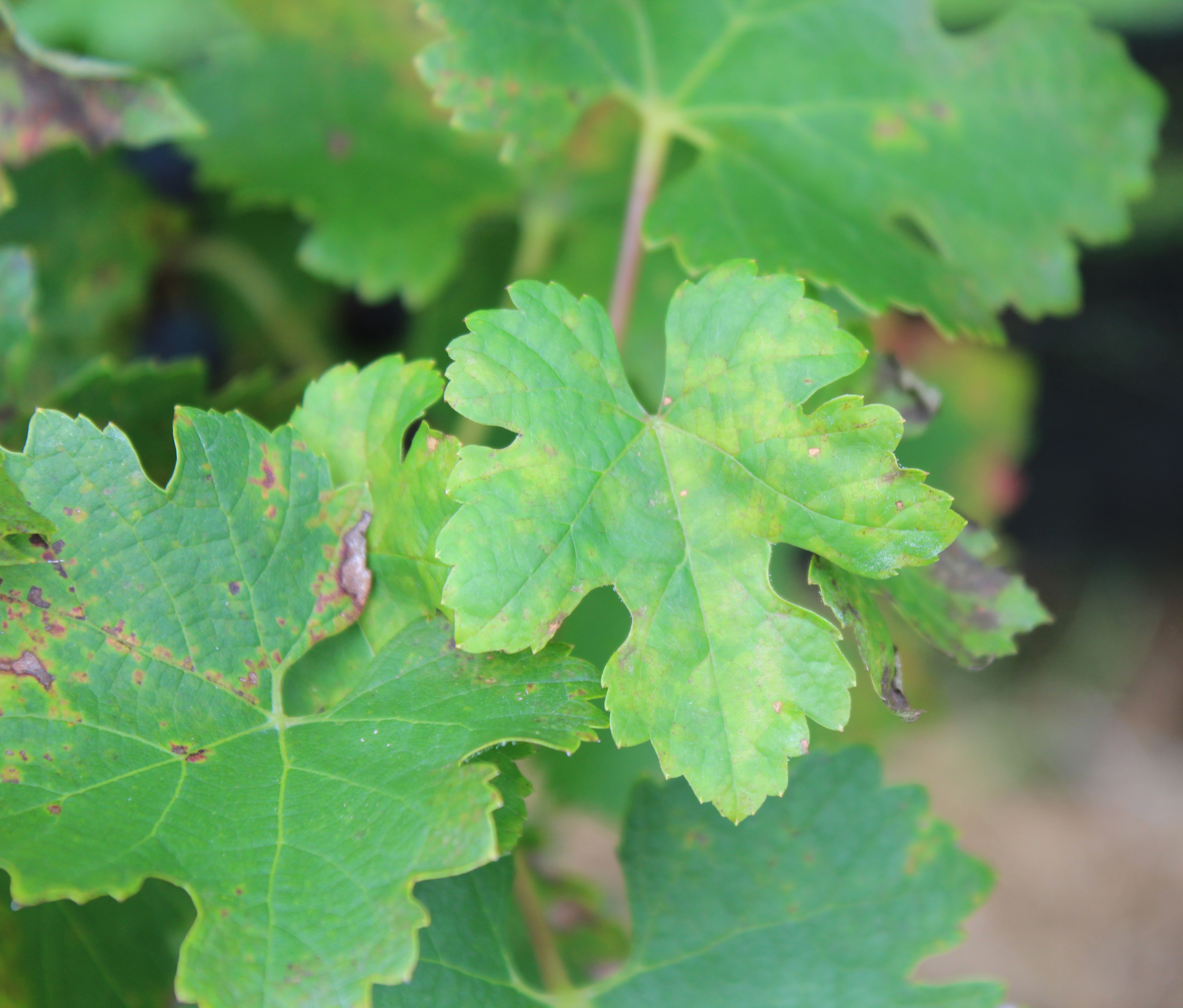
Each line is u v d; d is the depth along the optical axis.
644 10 0.52
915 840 0.48
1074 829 1.24
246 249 0.59
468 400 0.43
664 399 0.44
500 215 0.56
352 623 0.44
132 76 0.50
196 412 0.43
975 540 0.46
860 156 0.53
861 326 0.48
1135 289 0.99
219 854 0.42
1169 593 1.24
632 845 0.48
